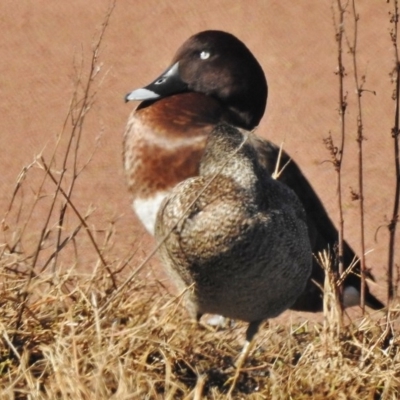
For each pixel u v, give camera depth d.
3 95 19.38
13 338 8.58
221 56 11.68
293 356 9.12
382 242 14.15
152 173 10.74
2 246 9.46
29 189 15.52
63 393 7.75
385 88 19.30
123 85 19.56
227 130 8.46
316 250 11.04
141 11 22.77
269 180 8.58
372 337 9.17
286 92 19.39
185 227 8.29
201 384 8.02
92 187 15.71
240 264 8.23
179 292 8.88
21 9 23.02
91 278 9.31
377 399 8.55
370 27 21.34
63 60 20.84
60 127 18.20
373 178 16.28
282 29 21.83
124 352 8.45
